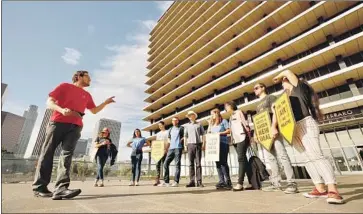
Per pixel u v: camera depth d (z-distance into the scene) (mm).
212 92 33656
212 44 34031
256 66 26641
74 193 2680
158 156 6191
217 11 34156
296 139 2797
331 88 20750
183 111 35656
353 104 17875
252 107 25719
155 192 3547
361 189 3145
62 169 2727
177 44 44312
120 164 10109
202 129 5316
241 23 29766
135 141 6223
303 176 12305
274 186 3582
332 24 20328
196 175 4934
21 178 7426
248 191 3514
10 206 2051
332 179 2139
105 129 5945
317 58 20828
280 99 2895
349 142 16531
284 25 23562
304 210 1745
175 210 1845
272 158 3688
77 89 3170
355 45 19031
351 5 20891
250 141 4027
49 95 2869
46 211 1804
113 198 2707
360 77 19000
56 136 2834
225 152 4508
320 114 2588
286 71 2826
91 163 9883
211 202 2299
